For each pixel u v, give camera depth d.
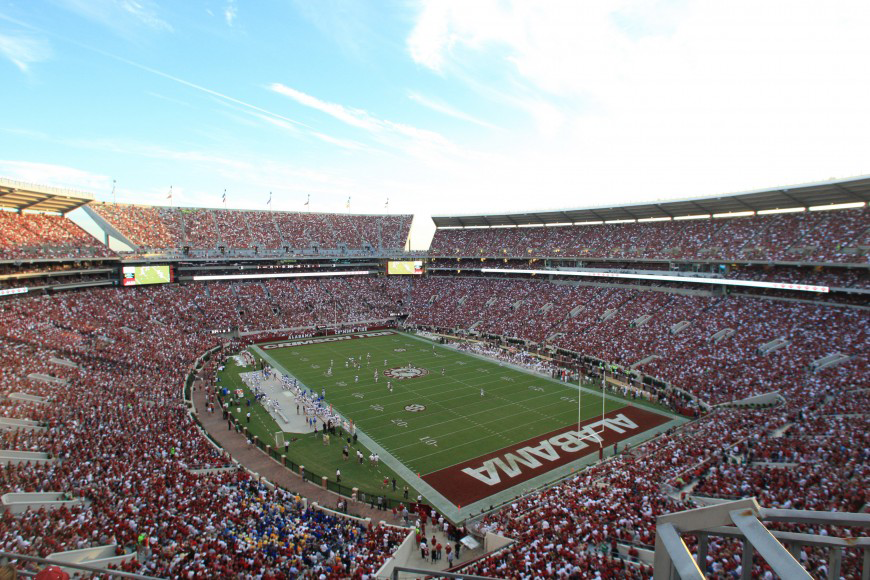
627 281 71.81
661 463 28.31
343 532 23.31
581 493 25.50
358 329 84.56
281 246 95.44
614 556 18.84
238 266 89.25
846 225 52.78
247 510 23.92
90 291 67.62
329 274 99.25
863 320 45.16
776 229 58.66
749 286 57.28
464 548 23.36
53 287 62.75
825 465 24.33
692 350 51.66
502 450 35.38
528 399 46.69
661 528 3.74
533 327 70.94
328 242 101.88
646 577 16.20
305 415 42.09
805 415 33.06
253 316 79.62
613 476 27.56
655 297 65.62
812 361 42.72
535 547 19.52
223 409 41.94
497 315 78.81
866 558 3.48
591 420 41.16
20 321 49.34
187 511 22.50
